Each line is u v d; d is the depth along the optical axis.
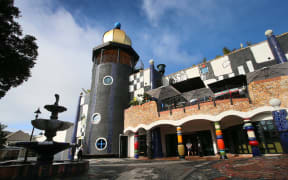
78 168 7.49
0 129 23.98
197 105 15.05
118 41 28.73
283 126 11.23
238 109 13.21
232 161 8.36
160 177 5.93
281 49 16.33
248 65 17.88
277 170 4.70
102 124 22.39
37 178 5.93
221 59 19.89
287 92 11.73
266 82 12.67
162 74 26.70
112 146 21.23
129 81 26.77
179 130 15.48
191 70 21.73
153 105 18.30
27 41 9.75
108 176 6.55
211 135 17.58
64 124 9.45
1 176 5.20
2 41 8.73
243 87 14.52
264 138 12.48
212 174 5.41
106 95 24.16
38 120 8.78
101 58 27.81
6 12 8.49
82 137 27.62
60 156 31.20
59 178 6.05
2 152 28.89
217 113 13.89
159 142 19.30
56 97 10.35
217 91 14.98
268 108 12.12
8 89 10.45
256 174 4.52
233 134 16.14
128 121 21.22
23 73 10.00
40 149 8.18
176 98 18.69
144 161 14.20
